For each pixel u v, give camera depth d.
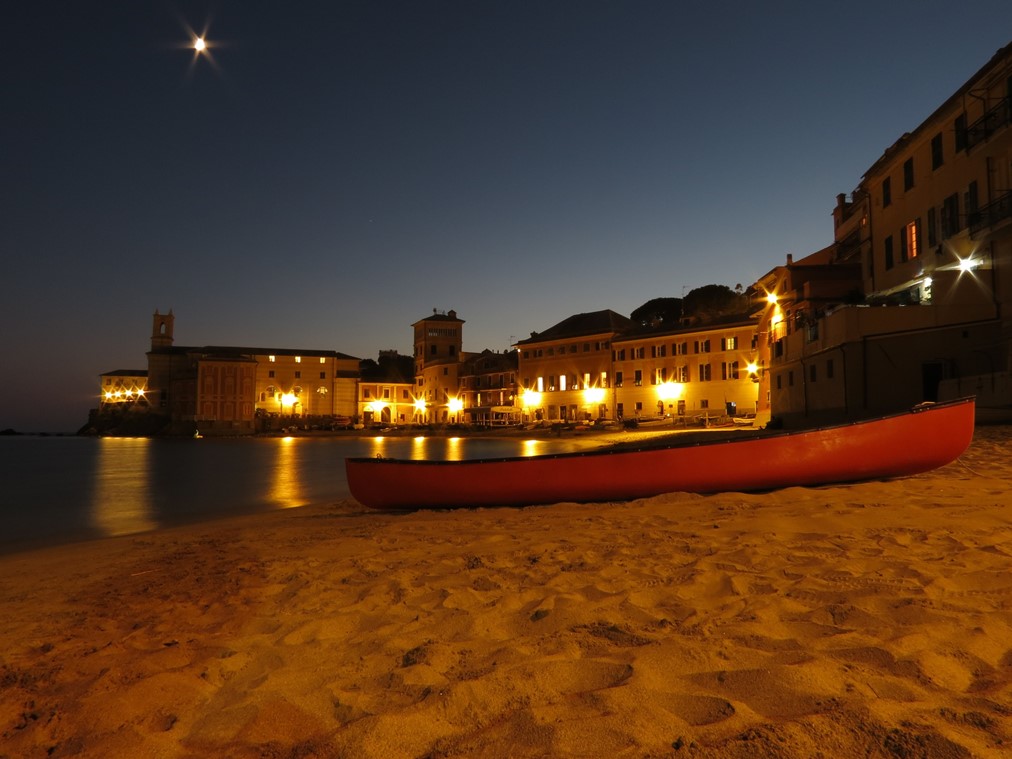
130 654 4.37
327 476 30.95
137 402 121.38
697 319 69.94
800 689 2.77
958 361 23.39
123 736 2.97
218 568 7.36
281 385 105.75
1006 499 7.77
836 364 27.16
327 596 5.64
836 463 9.93
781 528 6.79
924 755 2.17
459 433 84.19
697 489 10.26
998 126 21.59
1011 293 21.75
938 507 7.44
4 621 5.62
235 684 3.66
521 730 2.63
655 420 64.12
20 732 3.17
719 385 64.06
